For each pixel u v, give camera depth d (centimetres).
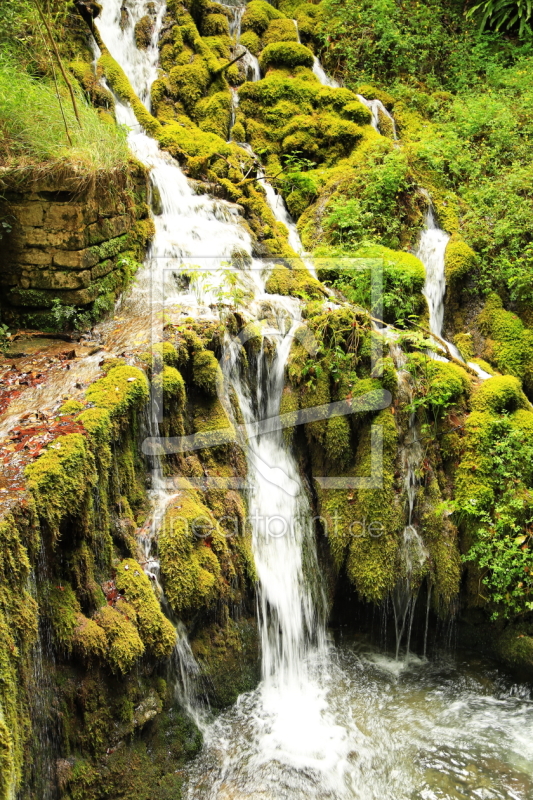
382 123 888
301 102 884
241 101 881
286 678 532
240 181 778
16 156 543
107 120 736
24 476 359
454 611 557
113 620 393
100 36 829
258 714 491
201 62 874
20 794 335
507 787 441
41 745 355
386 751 468
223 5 942
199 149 788
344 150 852
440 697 524
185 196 712
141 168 646
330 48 964
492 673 543
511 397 588
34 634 339
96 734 385
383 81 962
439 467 571
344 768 453
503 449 560
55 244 543
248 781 438
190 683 461
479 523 548
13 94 576
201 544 469
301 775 444
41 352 523
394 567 548
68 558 386
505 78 925
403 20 1009
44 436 396
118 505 439
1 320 564
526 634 532
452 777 449
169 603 438
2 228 539
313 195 796
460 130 852
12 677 321
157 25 895
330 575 572
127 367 478
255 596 516
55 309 550
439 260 738
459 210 770
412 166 793
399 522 553
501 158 821
